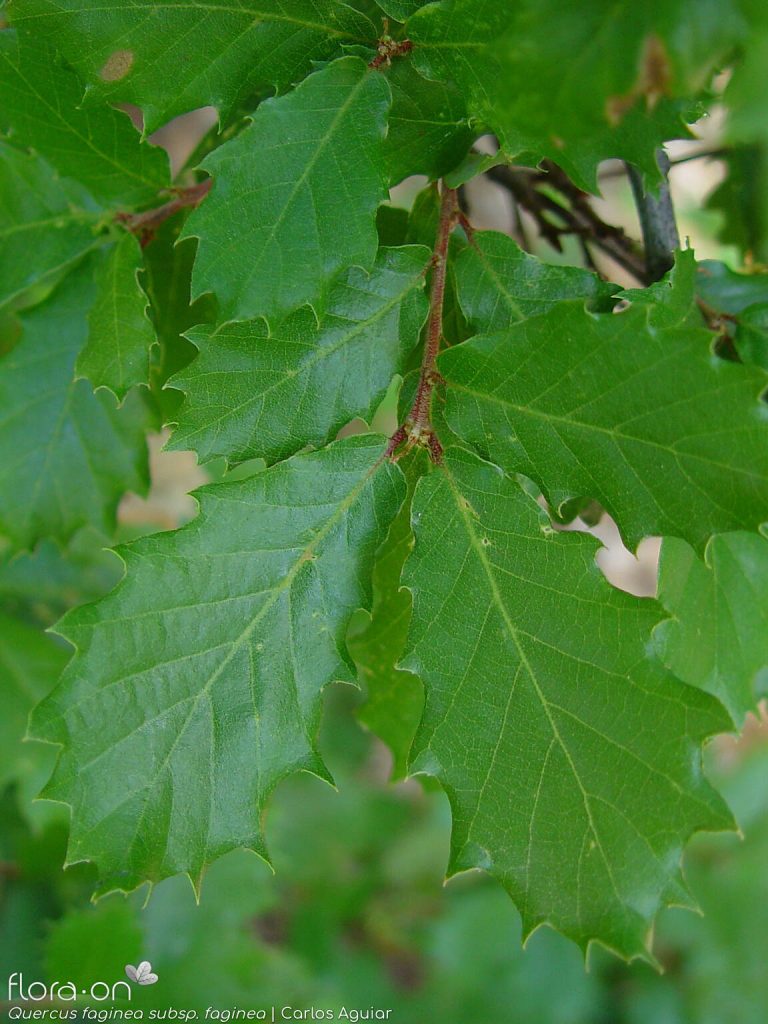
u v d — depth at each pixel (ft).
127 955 0.76
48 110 0.58
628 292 0.53
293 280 0.49
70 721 0.50
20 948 0.85
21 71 0.57
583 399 0.49
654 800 0.49
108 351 0.58
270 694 0.51
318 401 0.52
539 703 0.50
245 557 0.51
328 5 0.51
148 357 0.58
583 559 0.50
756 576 0.59
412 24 0.49
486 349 0.50
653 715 0.49
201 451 0.52
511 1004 1.31
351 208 0.49
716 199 0.74
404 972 1.39
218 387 0.52
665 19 0.42
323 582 0.51
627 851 0.49
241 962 0.87
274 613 0.51
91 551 0.90
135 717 0.50
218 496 0.51
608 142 0.49
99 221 0.65
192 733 0.51
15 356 0.68
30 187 0.64
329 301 0.52
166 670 0.51
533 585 0.50
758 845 1.29
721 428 0.47
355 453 0.52
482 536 0.51
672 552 0.57
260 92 0.60
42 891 0.88
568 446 0.49
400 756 0.64
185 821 0.50
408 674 0.61
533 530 0.50
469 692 0.50
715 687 0.59
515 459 0.50
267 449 0.52
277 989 0.95
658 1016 1.28
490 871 0.50
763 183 0.71
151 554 0.51
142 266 0.59
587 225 0.72
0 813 0.89
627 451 0.48
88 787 0.50
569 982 1.31
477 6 0.48
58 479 0.70
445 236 0.53
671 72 0.42
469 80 0.50
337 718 1.49
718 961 1.26
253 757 0.51
